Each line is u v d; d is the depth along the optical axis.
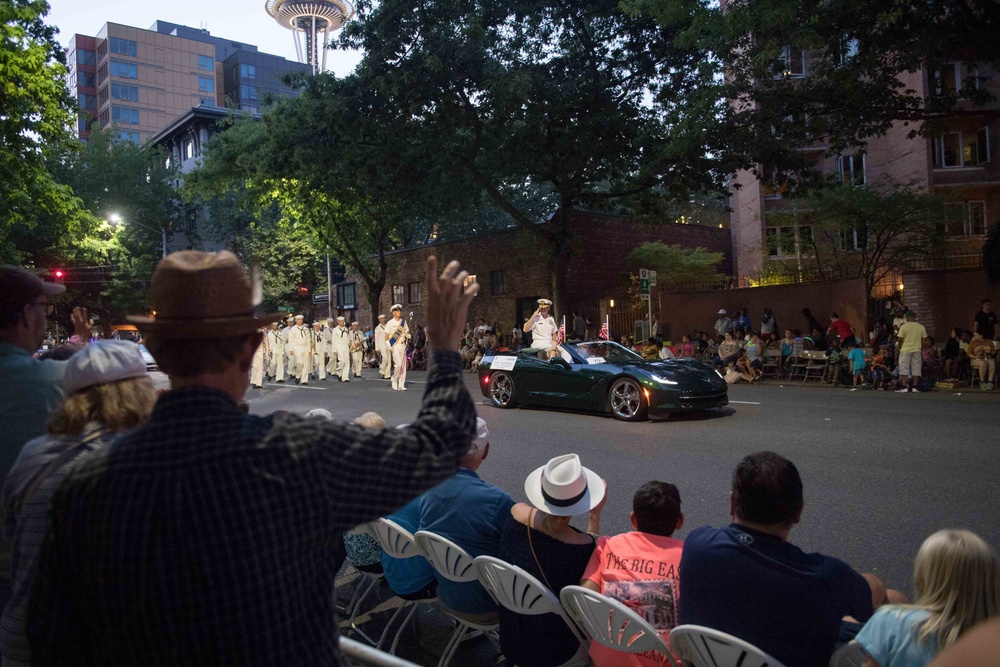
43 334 2.90
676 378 11.41
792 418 11.26
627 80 22.23
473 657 4.38
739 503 2.92
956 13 14.32
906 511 6.27
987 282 21.62
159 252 50.28
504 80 18.62
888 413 11.50
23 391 2.63
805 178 19.83
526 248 28.77
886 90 15.92
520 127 21.72
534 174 24.25
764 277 25.89
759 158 18.30
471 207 33.84
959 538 2.43
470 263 31.27
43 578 1.34
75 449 1.96
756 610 2.73
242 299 1.51
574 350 12.82
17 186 17.69
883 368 15.89
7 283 2.72
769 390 16.19
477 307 30.98
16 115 16.62
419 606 5.16
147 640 1.26
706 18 15.75
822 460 8.26
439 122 21.12
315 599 1.37
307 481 1.35
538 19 20.42
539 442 10.07
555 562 3.57
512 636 3.65
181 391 1.42
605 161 22.83
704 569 2.86
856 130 17.44
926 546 2.49
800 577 2.73
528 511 3.71
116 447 1.37
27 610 1.35
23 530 1.88
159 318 1.47
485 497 4.05
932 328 22.58
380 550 4.82
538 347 13.78
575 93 20.52
